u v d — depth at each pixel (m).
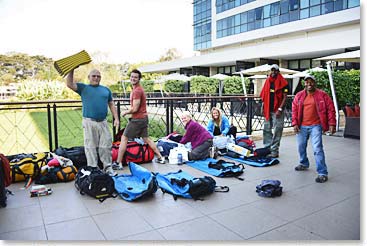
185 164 4.85
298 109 4.33
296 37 19.47
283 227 2.72
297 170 4.52
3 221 2.81
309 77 4.11
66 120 10.05
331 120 4.01
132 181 3.78
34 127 8.98
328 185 3.84
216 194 3.52
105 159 4.29
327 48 13.81
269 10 20.33
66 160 4.10
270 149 5.32
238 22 22.84
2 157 3.22
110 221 2.82
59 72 3.90
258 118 8.46
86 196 3.44
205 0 26.52
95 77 4.17
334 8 16.75
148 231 2.64
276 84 5.21
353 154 5.52
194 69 24.08
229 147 5.29
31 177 3.86
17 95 12.07
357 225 2.76
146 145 4.92
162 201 3.30
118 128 5.07
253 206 3.18
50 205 3.18
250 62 19.92
